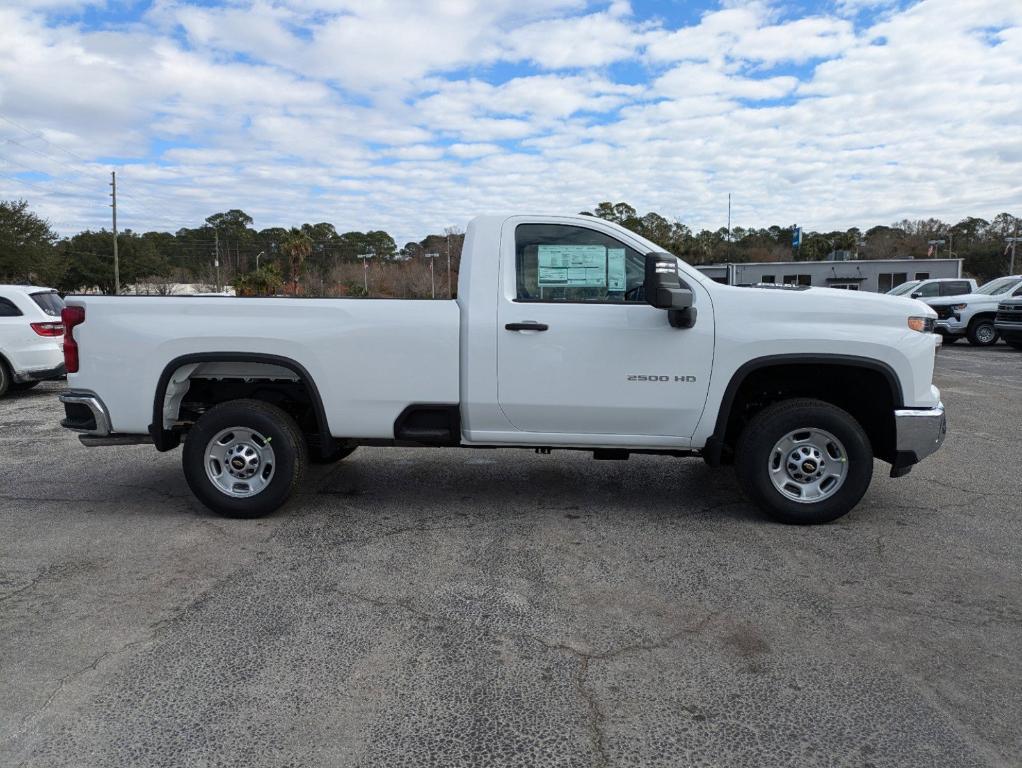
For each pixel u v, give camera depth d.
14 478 6.32
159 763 2.51
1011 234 86.25
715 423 4.82
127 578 4.10
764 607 3.71
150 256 77.06
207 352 4.93
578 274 4.90
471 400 4.86
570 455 7.14
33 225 52.22
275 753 2.57
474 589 3.94
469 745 2.61
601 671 3.11
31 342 10.95
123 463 6.91
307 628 3.49
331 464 6.72
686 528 4.92
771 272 42.03
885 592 3.89
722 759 2.53
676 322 4.67
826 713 2.79
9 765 2.49
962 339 23.31
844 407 5.29
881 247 84.81
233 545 4.62
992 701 2.87
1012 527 4.94
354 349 4.89
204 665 3.15
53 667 3.14
